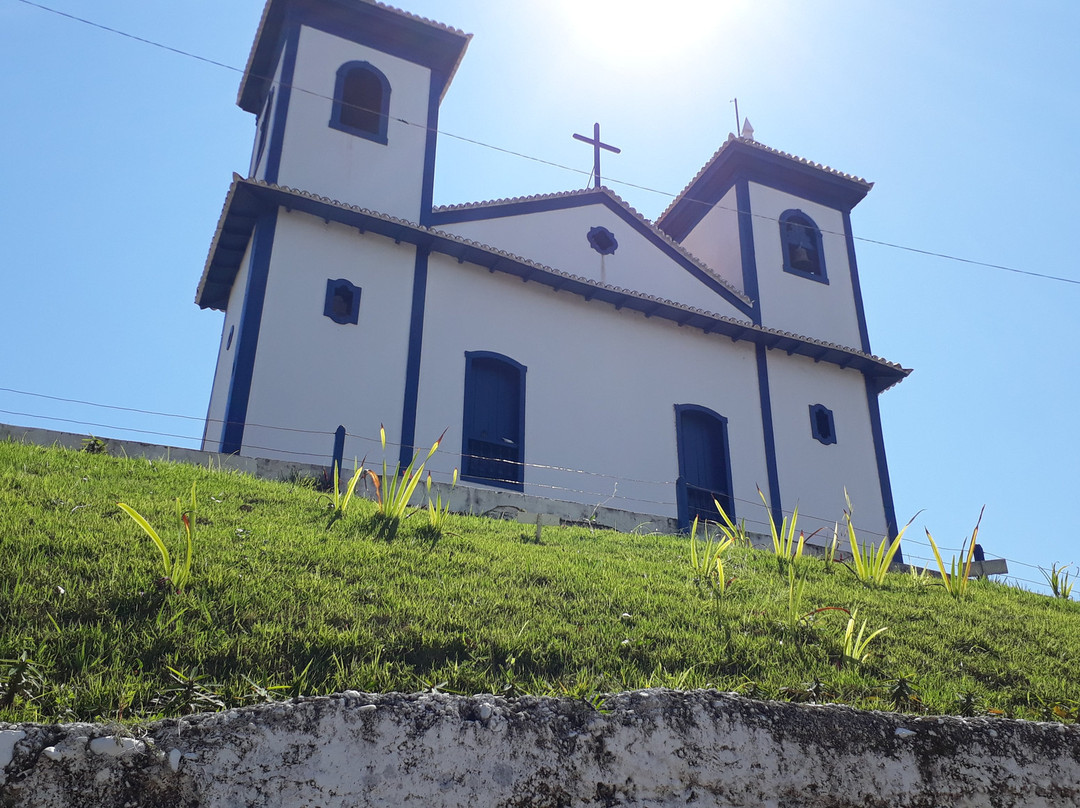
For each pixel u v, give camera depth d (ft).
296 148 49.73
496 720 11.08
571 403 51.06
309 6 53.67
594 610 18.71
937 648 20.07
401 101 54.24
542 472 48.34
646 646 16.75
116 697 11.80
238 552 18.60
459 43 56.13
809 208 68.44
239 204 46.24
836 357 61.46
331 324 45.34
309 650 14.28
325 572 18.52
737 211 65.72
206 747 9.87
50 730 9.51
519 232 54.75
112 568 16.25
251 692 12.53
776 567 26.91
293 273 45.52
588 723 11.46
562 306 53.57
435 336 48.16
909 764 12.64
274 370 43.01
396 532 23.17
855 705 15.37
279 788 9.86
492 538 25.16
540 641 16.16
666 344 56.34
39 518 18.86
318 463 42.24
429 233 48.34
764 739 12.09
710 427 56.03
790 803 11.76
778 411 58.39
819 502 56.80
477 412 48.57
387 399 45.19
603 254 57.21
